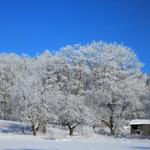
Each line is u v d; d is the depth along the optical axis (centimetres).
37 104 5025
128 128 7444
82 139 4697
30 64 7744
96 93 6066
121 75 6278
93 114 5797
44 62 6419
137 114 7025
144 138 5591
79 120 5281
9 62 7644
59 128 5859
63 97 5338
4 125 5803
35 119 5022
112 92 6072
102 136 5522
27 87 5134
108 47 6369
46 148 2975
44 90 5288
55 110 5231
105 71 6253
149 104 6381
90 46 6384
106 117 6225
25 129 5603
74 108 5294
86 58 6309
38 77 5712
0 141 3809
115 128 6184
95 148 3128
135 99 6166
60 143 3738
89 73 6259
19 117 5156
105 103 6162
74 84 6134
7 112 6956
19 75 6075
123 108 6278
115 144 3875
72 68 6184
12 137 4488
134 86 6194
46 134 5069
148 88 6612
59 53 6394
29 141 3944
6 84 6981
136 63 6366
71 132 5253
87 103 6069
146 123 6788
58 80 6181
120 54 6322
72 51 6381
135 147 3425
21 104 5019
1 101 7000
